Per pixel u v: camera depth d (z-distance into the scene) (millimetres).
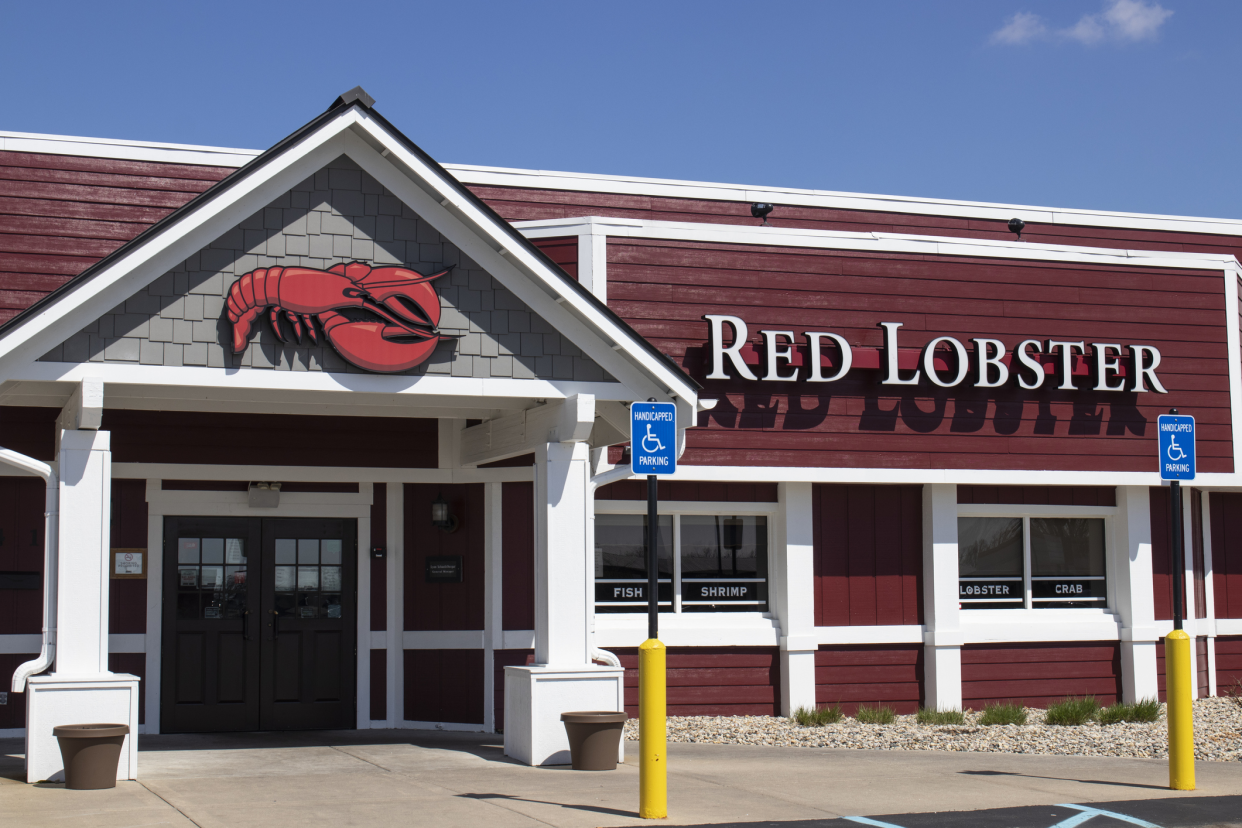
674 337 13477
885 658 14031
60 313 8750
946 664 14008
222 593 12797
